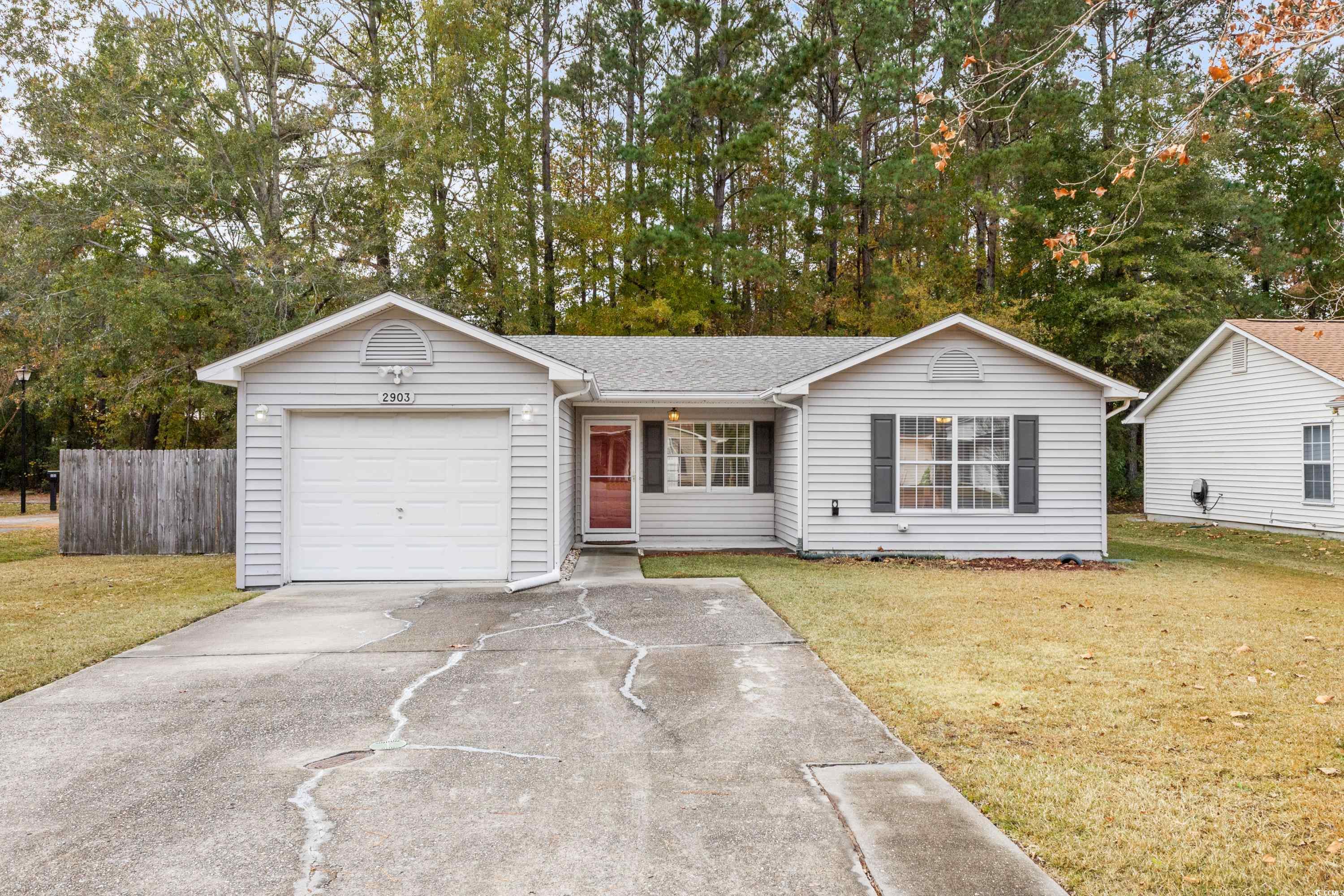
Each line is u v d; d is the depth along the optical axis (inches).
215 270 786.8
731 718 189.6
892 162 944.9
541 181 1094.4
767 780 153.8
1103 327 971.3
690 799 145.6
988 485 492.7
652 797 146.4
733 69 1071.6
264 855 126.6
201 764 163.9
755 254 967.6
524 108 1055.6
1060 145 971.3
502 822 137.3
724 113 987.3
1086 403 493.7
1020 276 1055.0
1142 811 140.2
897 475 491.8
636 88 1085.1
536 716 192.2
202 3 764.6
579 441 559.8
